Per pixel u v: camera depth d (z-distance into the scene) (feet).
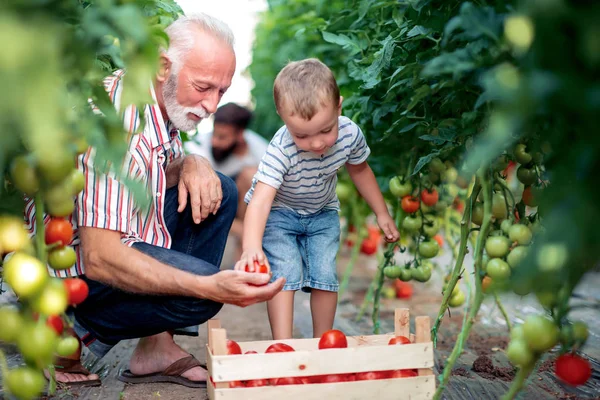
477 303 6.82
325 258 9.61
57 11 4.33
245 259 8.22
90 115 4.97
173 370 8.63
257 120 27.09
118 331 8.21
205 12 8.86
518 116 4.09
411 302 14.84
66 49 4.33
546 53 4.18
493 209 7.73
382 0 9.50
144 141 8.18
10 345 10.07
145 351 8.75
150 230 8.42
